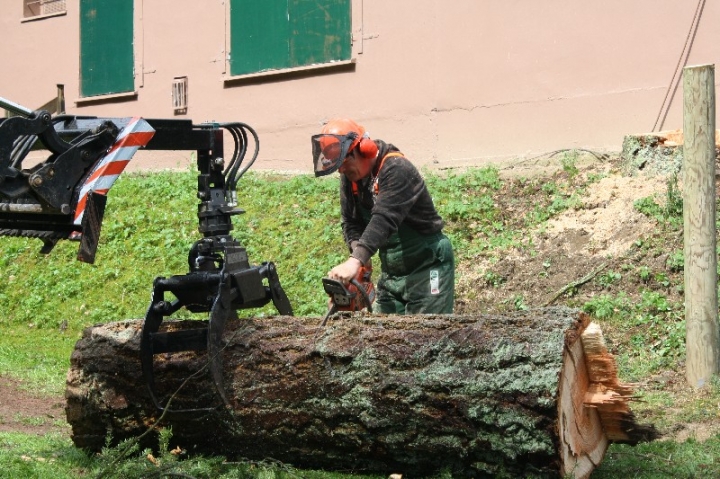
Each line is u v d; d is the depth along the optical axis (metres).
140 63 17.28
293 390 4.83
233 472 4.75
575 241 10.03
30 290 12.94
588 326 4.73
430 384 4.51
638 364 7.98
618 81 12.20
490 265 10.14
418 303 6.07
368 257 5.43
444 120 13.73
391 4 14.23
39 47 18.78
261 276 5.38
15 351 10.55
